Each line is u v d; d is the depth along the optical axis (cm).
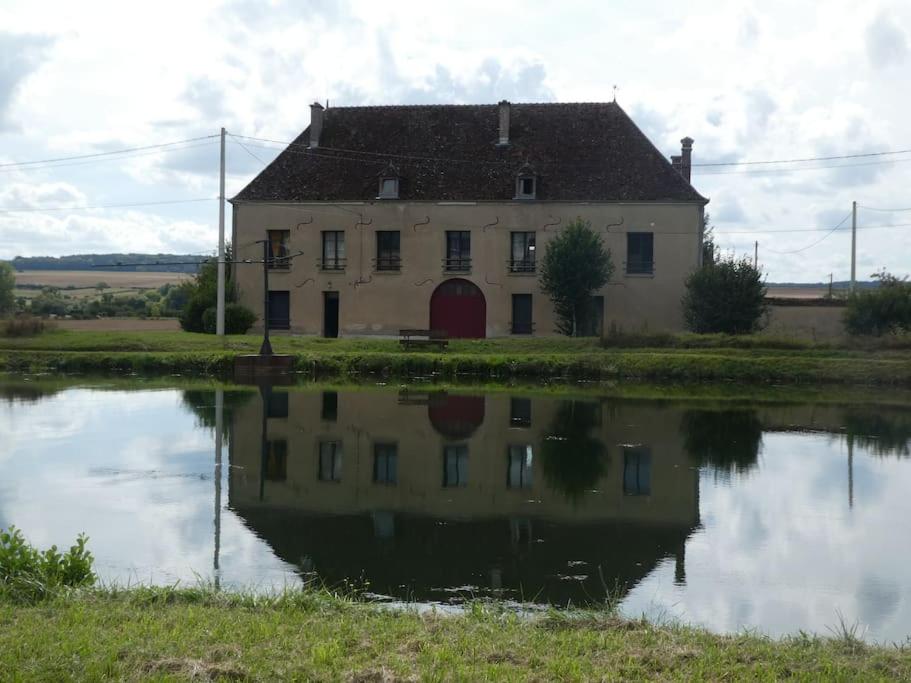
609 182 4797
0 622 789
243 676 667
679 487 1703
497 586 1116
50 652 698
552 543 1321
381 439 2186
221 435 2212
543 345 4288
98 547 1264
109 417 2497
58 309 7956
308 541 1316
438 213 4866
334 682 662
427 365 3881
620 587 1121
